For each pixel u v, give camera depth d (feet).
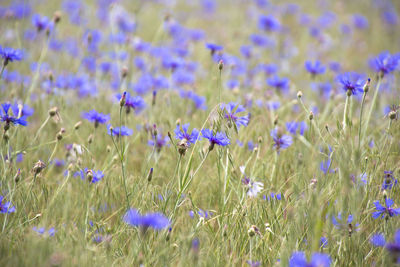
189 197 8.84
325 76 12.23
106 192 8.96
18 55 9.21
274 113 9.70
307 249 8.65
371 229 8.80
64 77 10.00
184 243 8.55
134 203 8.80
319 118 9.63
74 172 9.03
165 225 8.52
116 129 9.13
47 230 8.61
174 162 9.19
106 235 8.68
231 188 8.94
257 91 10.08
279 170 9.16
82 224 8.73
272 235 8.74
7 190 8.86
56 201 8.79
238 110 8.98
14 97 9.69
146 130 9.41
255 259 8.65
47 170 9.13
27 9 14.25
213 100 9.87
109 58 12.30
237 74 11.79
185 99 9.93
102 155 9.41
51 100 9.75
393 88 9.66
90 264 8.50
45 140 9.42
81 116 9.75
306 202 8.69
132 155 9.41
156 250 8.61
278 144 9.13
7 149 8.92
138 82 10.19
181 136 8.76
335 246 8.65
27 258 8.47
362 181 8.80
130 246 8.69
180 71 10.71
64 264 8.45
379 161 8.91
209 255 8.61
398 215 8.74
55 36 13.56
